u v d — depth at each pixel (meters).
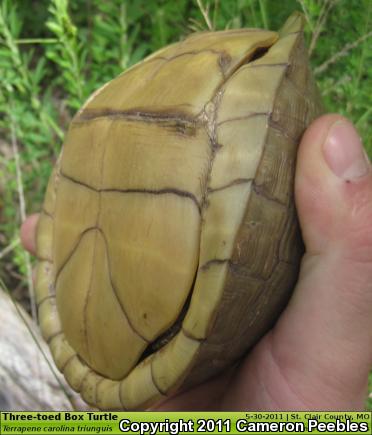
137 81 0.16
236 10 0.22
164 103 0.14
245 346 0.15
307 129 0.14
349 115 0.22
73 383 0.17
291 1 0.23
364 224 0.14
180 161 0.13
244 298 0.13
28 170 0.30
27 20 0.31
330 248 0.14
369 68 0.21
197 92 0.13
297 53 0.13
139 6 0.25
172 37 0.26
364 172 0.14
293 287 0.15
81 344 0.17
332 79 0.22
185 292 0.13
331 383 0.16
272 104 0.12
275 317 0.16
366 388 0.17
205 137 0.13
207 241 0.12
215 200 0.12
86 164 0.16
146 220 0.14
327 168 0.13
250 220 0.12
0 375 0.22
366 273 0.14
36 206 0.28
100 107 0.16
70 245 0.16
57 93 0.32
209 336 0.13
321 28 0.21
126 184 0.14
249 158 0.12
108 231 0.15
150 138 0.14
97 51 0.25
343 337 0.15
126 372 0.15
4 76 0.24
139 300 0.14
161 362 0.14
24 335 0.24
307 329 0.15
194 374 0.14
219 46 0.14
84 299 0.16
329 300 0.15
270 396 0.17
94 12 0.29
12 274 0.28
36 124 0.25
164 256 0.13
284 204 0.13
